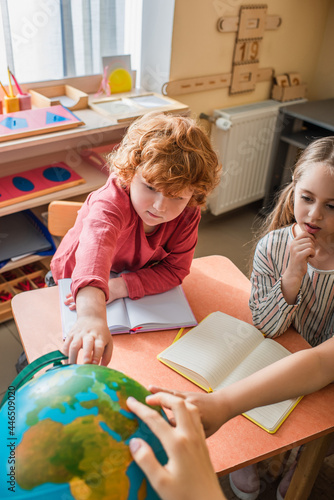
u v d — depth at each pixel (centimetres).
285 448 79
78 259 89
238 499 131
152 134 92
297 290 100
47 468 45
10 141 162
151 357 94
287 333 105
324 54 296
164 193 88
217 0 226
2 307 183
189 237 109
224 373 89
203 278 121
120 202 99
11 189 178
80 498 44
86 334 73
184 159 89
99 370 55
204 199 105
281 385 78
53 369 57
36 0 184
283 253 108
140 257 112
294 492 112
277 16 256
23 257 181
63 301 102
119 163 95
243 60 256
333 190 89
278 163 276
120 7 212
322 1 277
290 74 285
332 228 94
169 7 213
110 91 218
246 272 232
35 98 196
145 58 233
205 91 252
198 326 101
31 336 97
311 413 85
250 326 102
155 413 49
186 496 44
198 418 52
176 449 46
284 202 113
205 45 236
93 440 46
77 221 115
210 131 266
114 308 102
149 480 45
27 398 51
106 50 220
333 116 244
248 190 288
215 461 75
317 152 91
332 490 136
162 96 220
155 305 105
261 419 82
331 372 83
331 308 105
